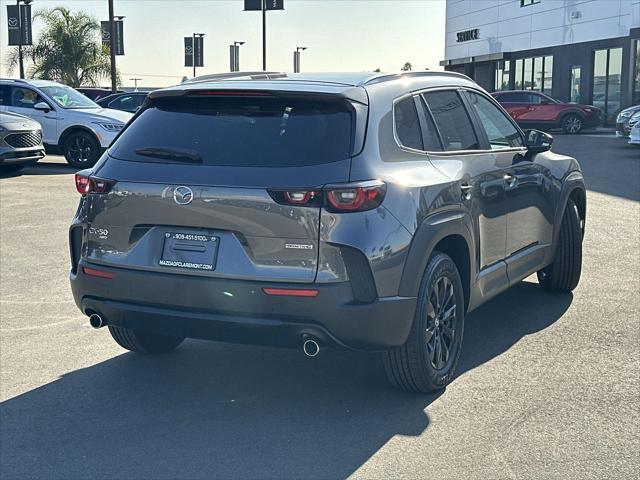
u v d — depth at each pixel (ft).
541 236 20.72
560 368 17.08
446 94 17.52
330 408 15.15
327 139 14.01
